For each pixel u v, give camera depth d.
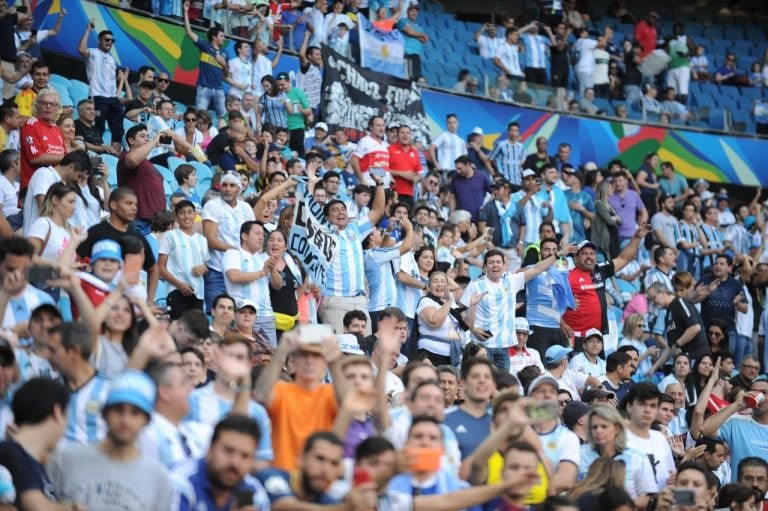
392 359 18.41
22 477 10.42
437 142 35.72
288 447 12.29
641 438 16.14
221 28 35.16
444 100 39.59
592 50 43.12
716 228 37.16
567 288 24.19
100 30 33.72
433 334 21.61
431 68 39.91
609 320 26.36
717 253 35.75
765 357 29.97
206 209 20.78
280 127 30.78
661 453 16.14
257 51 34.25
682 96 44.88
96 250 14.65
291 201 24.72
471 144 35.47
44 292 15.03
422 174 32.38
